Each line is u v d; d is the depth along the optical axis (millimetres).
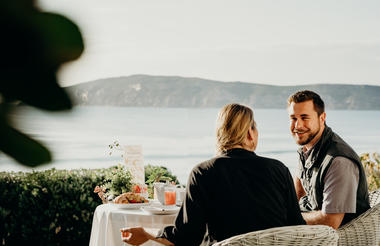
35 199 4941
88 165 25859
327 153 2723
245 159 2135
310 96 2820
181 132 38750
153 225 3002
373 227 2604
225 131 2199
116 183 3537
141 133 37188
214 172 2102
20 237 4910
